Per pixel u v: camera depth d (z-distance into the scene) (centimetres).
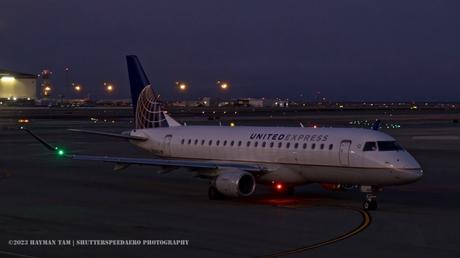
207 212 3534
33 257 2467
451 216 3422
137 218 3325
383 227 3094
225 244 2698
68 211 3531
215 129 4562
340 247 2652
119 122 13738
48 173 5512
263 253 2538
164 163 4009
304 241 2762
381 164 3591
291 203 3888
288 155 3984
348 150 3712
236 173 3875
